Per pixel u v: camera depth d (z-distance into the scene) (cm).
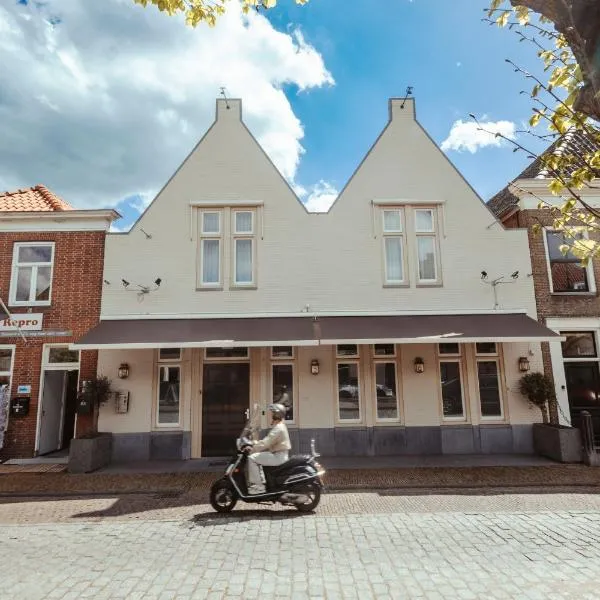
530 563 545
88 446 1126
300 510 784
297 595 472
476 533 657
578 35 281
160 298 1344
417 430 1293
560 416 1308
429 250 1409
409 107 1469
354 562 554
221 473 1098
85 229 1384
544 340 1167
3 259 1372
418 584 493
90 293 1352
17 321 1336
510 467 1111
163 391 1309
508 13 484
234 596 471
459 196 1419
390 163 1432
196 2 599
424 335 1180
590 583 488
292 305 1348
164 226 1377
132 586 496
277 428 794
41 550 609
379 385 1330
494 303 1367
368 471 1086
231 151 1422
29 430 1294
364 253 1382
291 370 1327
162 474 1095
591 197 1416
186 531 682
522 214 1438
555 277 1405
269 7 596
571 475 1023
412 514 757
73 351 1346
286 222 1388
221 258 1370
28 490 966
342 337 1167
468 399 1314
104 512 809
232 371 1322
